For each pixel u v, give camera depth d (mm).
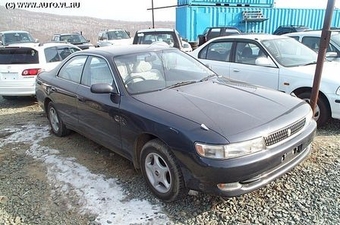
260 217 2842
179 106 3100
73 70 4512
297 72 5051
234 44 6117
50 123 5266
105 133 3771
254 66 5660
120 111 3381
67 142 4840
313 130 3246
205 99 3254
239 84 3846
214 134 2619
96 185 3498
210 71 4320
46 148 4637
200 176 2672
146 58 3992
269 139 2760
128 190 3367
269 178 2818
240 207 2992
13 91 7117
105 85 3475
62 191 3420
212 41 6594
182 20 15695
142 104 3250
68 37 18734
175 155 2828
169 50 4363
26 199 3316
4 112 6926
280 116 2955
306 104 3400
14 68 7023
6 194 3432
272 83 5367
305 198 3074
